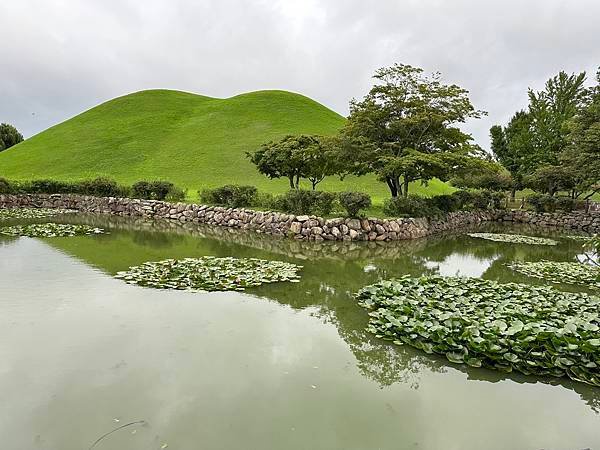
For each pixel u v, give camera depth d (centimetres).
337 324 559
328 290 737
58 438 300
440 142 1616
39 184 2103
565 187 2455
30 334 484
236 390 377
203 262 873
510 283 759
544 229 2042
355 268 945
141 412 336
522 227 2106
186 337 488
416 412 356
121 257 934
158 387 376
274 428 322
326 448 301
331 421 336
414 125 1506
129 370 405
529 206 2438
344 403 365
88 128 3822
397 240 1409
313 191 1470
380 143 1603
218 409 345
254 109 4019
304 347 479
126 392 365
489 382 415
